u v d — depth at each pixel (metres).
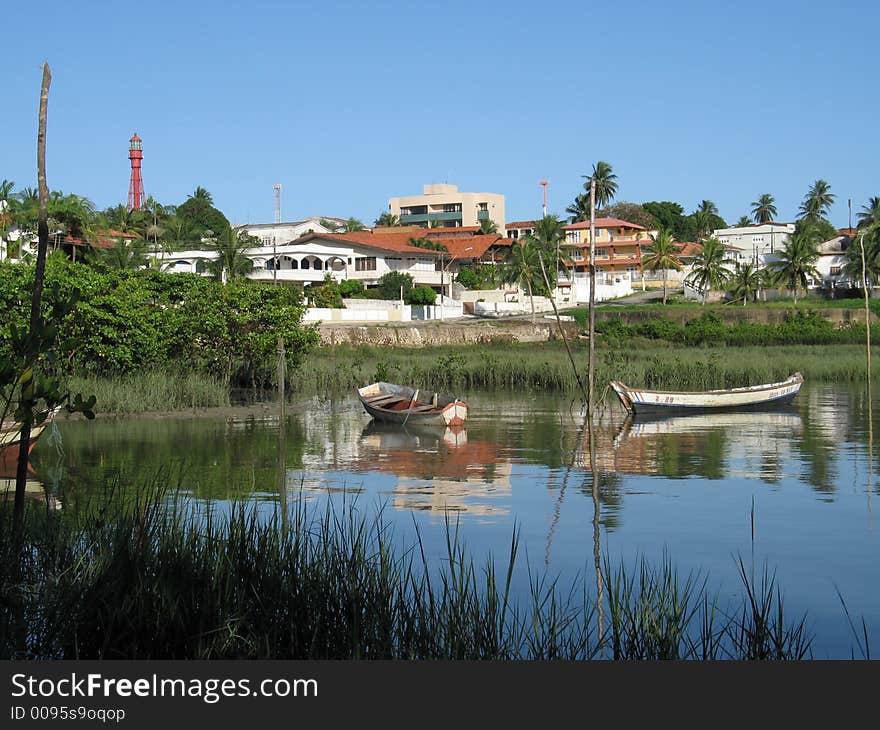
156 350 35.88
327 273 90.44
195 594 9.11
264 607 9.14
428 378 47.03
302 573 9.86
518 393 43.09
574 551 14.04
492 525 15.88
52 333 10.38
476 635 8.82
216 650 8.37
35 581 9.79
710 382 42.94
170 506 16.56
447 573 12.38
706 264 98.56
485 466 22.55
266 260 92.06
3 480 19.45
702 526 15.88
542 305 93.81
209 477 20.58
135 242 80.06
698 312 80.19
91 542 11.02
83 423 30.14
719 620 10.76
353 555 10.01
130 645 8.45
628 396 33.72
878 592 12.11
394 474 21.33
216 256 87.12
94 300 32.66
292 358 40.56
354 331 68.88
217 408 35.06
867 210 116.06
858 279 91.50
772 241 122.00
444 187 154.25
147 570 9.61
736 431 29.52
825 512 17.03
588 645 9.36
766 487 19.61
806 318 73.25
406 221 152.88
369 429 29.95
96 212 75.69
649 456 24.19
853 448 25.48
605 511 17.14
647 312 81.31
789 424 31.31
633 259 117.06
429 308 86.38
